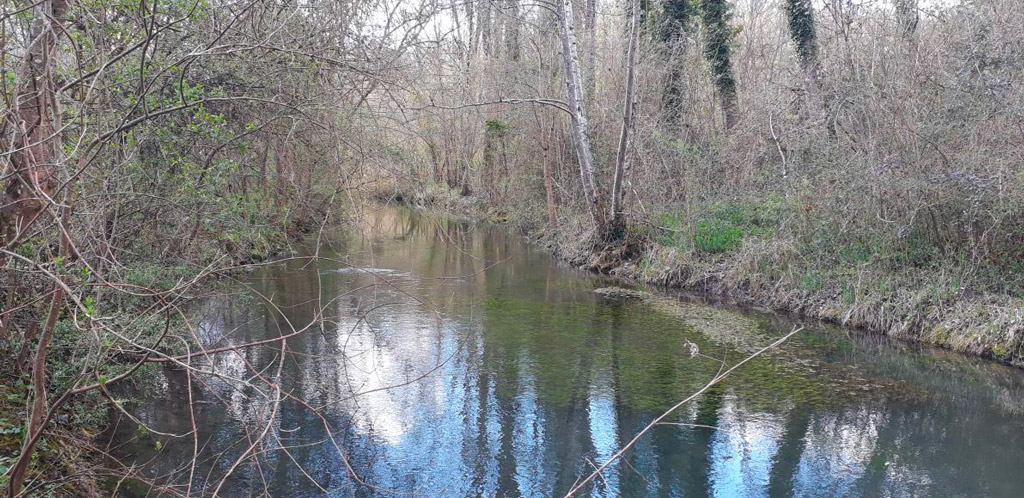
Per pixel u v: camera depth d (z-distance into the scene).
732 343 11.92
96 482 6.41
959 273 11.99
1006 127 11.55
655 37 21.84
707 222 17.52
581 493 6.79
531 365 10.61
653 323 13.30
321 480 6.89
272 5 7.00
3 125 4.84
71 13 5.88
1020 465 7.42
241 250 12.11
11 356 6.89
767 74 23.12
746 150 18.91
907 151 12.58
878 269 13.03
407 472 7.14
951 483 7.04
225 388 9.06
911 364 10.73
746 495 6.80
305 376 9.72
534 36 24.20
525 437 8.02
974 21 12.90
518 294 15.96
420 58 8.89
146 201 7.50
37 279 5.92
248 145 8.81
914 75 13.15
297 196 9.59
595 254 19.64
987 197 11.20
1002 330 10.72
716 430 8.27
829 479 7.11
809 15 17.72
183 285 4.45
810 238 14.52
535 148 26.73
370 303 14.26
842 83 14.45
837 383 9.93
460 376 10.03
